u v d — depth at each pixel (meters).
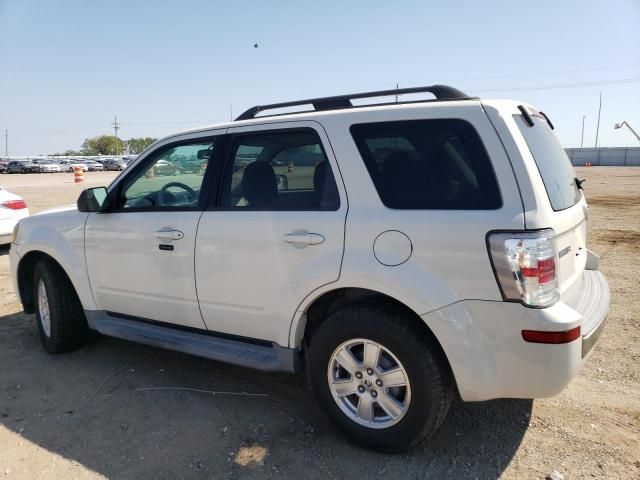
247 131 3.28
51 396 3.57
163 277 3.52
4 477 2.70
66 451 2.92
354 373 2.82
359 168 2.80
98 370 3.98
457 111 2.62
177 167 3.55
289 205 3.02
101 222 3.83
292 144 3.07
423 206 2.60
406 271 2.56
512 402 3.37
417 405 2.63
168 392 3.60
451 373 2.68
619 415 3.19
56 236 4.11
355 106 3.07
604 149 65.56
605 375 3.74
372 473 2.68
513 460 2.76
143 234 3.57
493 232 2.39
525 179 2.42
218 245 3.21
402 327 2.61
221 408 3.38
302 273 2.88
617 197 18.09
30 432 3.12
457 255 2.46
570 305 2.64
